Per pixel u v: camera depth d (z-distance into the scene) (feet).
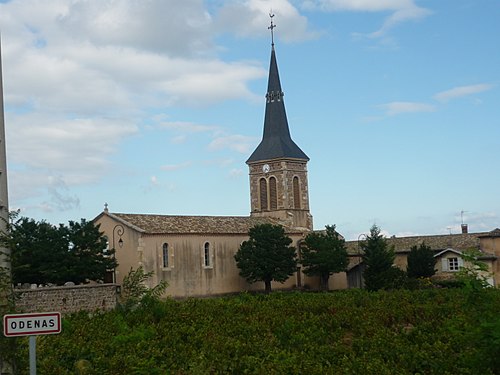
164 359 76.74
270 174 259.60
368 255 207.31
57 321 39.01
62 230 169.48
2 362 47.78
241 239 219.82
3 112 69.87
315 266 225.35
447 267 223.51
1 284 47.93
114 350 80.43
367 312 116.67
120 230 192.75
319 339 91.86
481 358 55.01
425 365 68.80
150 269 189.16
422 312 118.42
